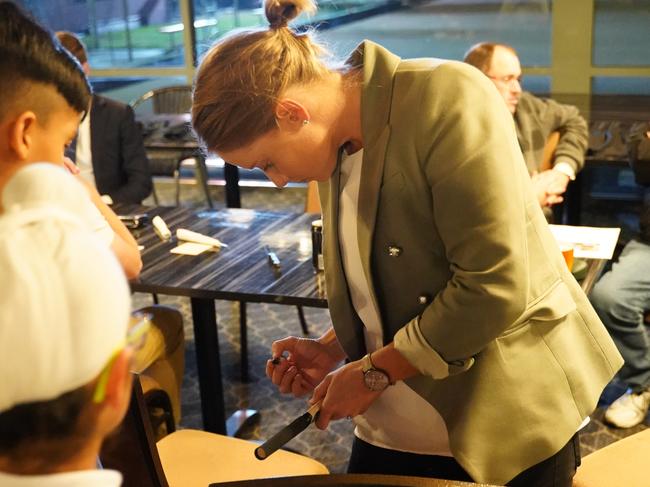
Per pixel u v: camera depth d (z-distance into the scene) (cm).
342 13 567
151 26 594
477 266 127
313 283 233
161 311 271
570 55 502
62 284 58
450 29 549
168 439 204
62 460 61
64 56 110
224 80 126
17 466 60
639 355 290
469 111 124
